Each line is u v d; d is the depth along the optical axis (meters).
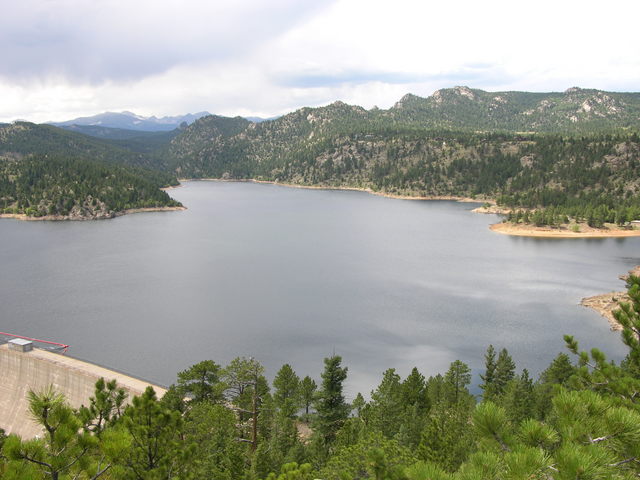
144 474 25.03
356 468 35.31
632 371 23.05
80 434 18.92
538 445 15.14
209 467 46.41
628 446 14.45
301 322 135.25
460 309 145.12
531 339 121.25
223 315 141.12
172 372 104.88
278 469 51.25
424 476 14.30
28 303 151.62
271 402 72.75
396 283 175.50
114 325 132.88
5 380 97.25
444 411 58.00
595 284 171.38
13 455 16.66
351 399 91.69
